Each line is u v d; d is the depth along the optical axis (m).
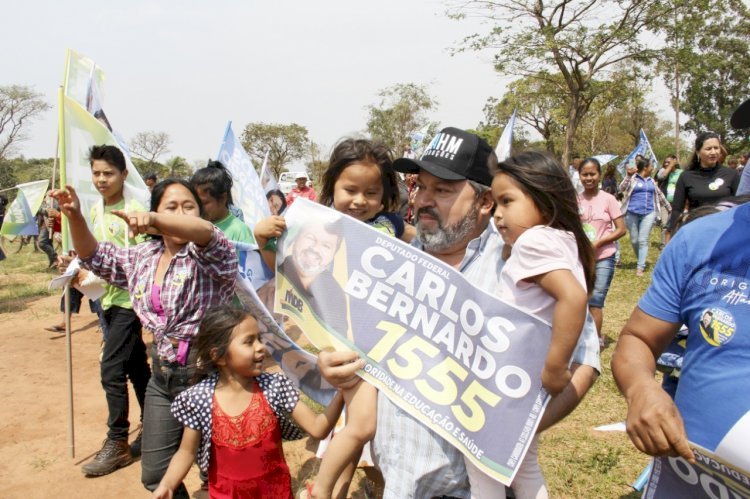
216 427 2.63
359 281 2.12
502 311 1.93
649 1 19.12
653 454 1.58
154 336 3.09
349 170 2.52
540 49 19.45
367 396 2.07
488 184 2.14
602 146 41.53
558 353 1.78
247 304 2.77
